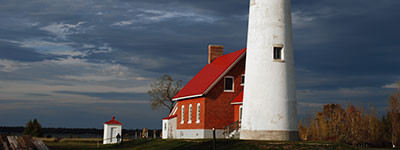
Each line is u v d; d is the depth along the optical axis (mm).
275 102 30250
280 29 31078
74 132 111750
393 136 44375
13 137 17703
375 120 46125
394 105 47094
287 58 31125
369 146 43906
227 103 41719
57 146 41344
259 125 30266
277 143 27875
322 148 27312
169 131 48594
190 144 31109
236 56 42875
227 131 39188
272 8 31234
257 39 31281
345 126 47594
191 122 44094
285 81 30734
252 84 31062
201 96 41812
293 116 30734
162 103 66875
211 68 47938
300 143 27984
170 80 67312
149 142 38031
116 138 49156
